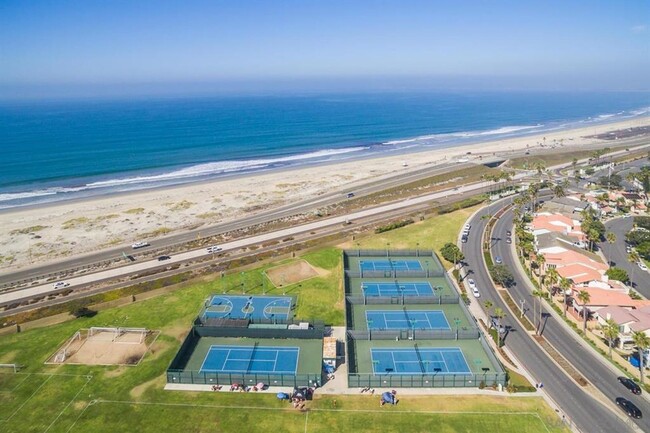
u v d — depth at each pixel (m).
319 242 144.50
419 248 139.62
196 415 71.25
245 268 126.12
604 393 76.19
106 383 79.38
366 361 84.62
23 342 93.06
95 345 91.50
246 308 105.44
